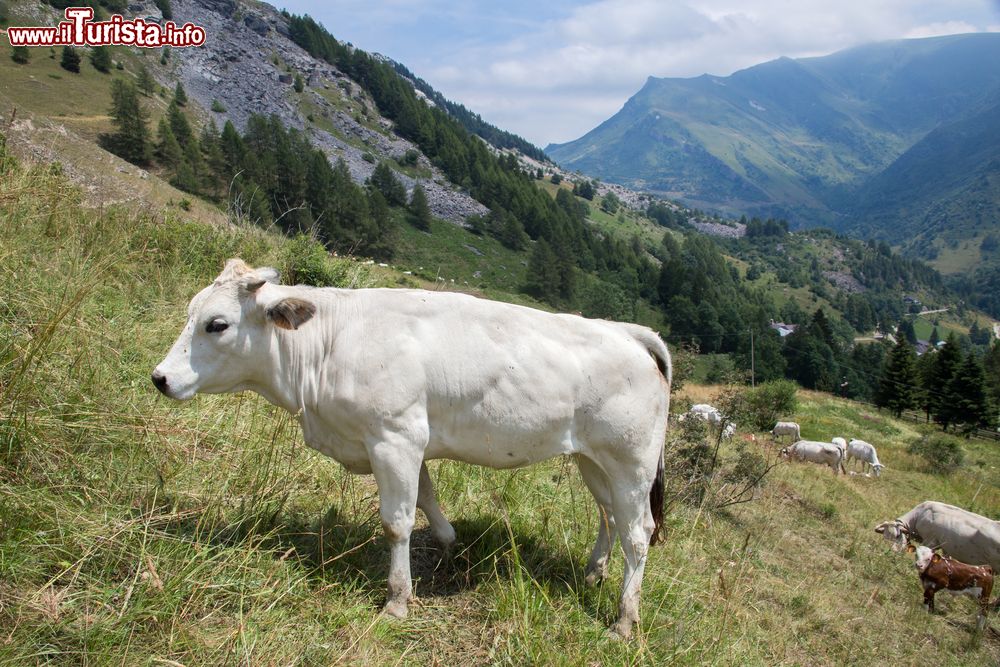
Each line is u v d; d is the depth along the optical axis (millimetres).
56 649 2812
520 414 3965
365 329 3902
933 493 18000
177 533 3705
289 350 3924
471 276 109562
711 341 98188
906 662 5859
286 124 149125
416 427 3818
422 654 3578
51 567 3217
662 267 123938
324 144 148125
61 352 4516
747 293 180625
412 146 165875
